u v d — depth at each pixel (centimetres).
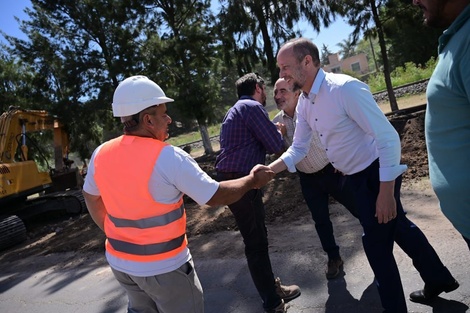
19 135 1136
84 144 1906
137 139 224
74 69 1669
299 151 334
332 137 278
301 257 430
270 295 324
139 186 214
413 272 345
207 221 646
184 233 233
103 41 1698
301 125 331
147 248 218
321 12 1366
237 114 333
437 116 193
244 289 398
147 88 225
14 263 740
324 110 273
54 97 1808
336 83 264
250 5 1407
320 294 354
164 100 228
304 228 513
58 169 1350
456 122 184
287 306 347
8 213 1124
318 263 409
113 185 222
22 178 1087
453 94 179
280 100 404
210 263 479
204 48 1670
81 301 466
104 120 1920
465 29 171
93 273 555
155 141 223
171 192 218
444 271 296
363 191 277
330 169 351
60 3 1652
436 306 295
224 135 338
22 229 955
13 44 1722
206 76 1742
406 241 295
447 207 202
